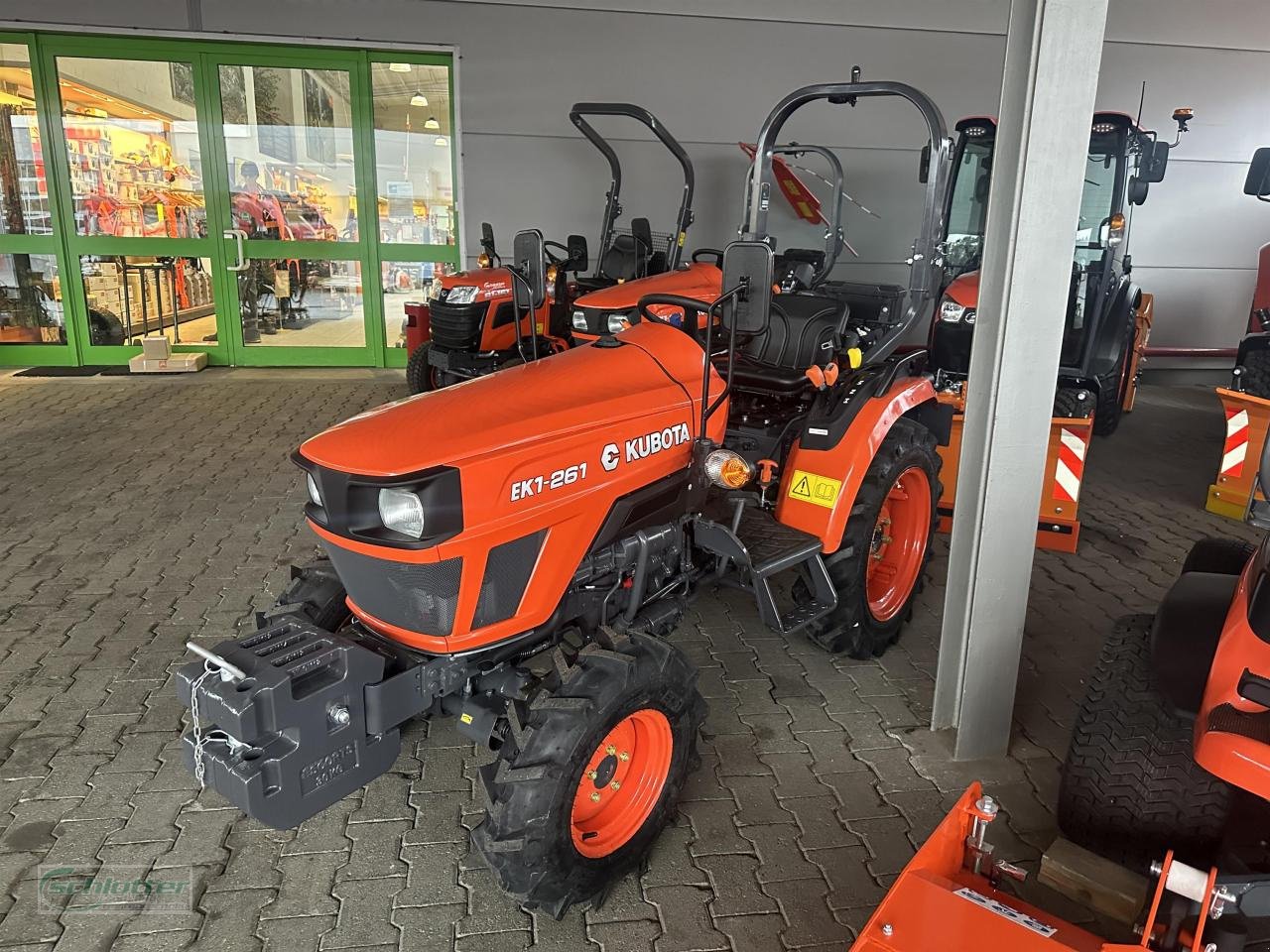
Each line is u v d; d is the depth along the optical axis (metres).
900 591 3.42
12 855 2.26
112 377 7.95
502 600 2.05
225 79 7.84
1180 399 8.11
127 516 4.58
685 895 2.16
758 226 3.74
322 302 8.44
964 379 5.89
